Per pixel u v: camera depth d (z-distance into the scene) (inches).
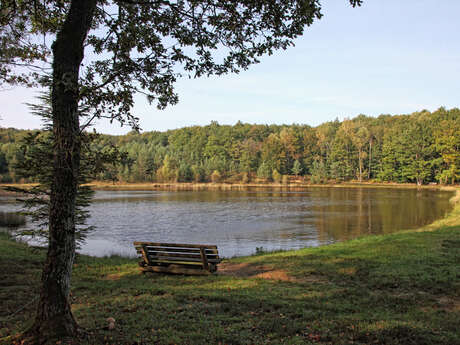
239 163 4601.4
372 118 5639.8
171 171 3897.6
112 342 173.6
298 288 282.2
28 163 229.0
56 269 172.7
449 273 308.8
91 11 188.2
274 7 233.8
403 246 460.1
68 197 176.4
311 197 2097.7
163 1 234.5
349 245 508.1
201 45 257.6
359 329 191.3
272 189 3127.5
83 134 190.4
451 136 2923.2
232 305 236.7
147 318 209.3
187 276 332.8
